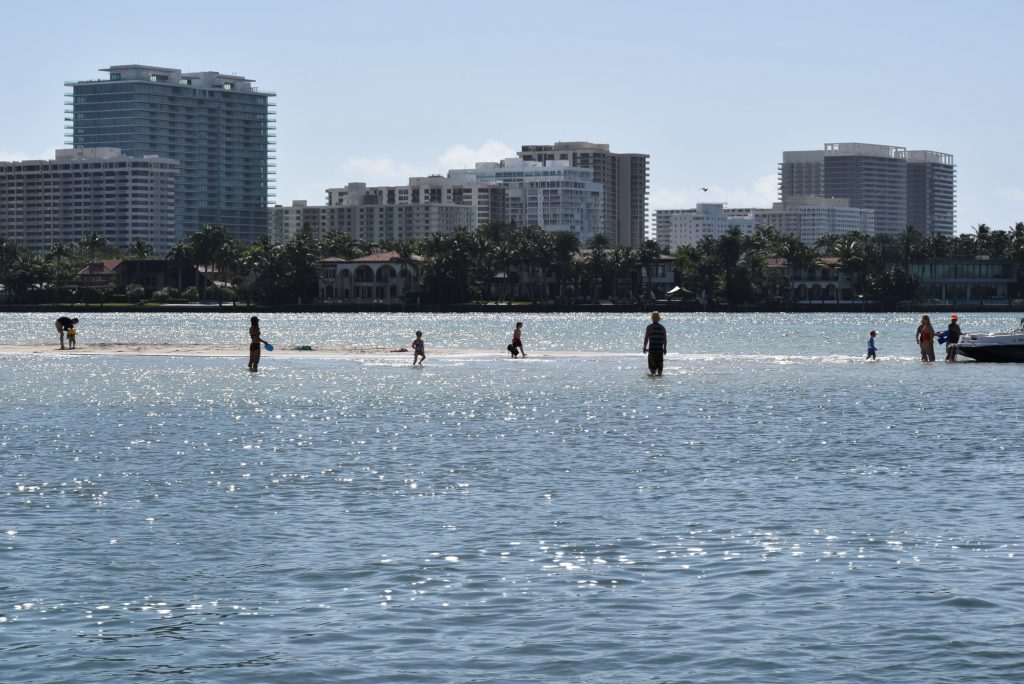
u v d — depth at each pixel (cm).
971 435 6028
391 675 2402
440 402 7875
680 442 5819
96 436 6097
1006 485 4469
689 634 2647
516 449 5581
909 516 3884
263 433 6228
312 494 4338
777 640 2600
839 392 8494
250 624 2741
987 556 3312
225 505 4125
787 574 3138
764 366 11256
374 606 2875
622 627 2700
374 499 4231
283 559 3328
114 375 10381
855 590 2977
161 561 3306
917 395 8225
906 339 19488
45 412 7312
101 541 3553
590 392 8575
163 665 2462
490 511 4006
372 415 7106
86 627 2716
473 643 2595
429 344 18350
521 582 3077
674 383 9344
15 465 5059
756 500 4191
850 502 4141
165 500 4219
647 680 2369
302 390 8825
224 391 8775
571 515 3928
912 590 2973
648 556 3347
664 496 4278
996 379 9544
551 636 2639
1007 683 2339
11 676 2403
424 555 3366
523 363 11731
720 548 3438
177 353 13438
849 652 2517
